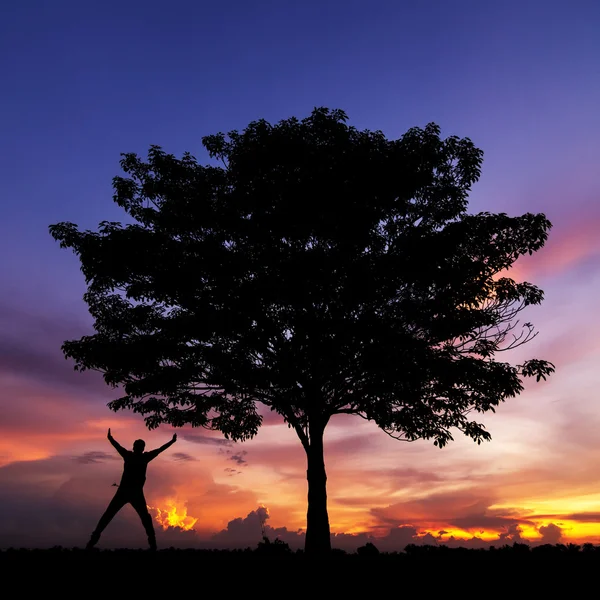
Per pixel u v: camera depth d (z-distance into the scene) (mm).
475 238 14672
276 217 14445
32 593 9156
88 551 11945
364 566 12023
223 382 15562
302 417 16594
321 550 14133
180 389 15922
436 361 14000
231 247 15445
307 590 10023
